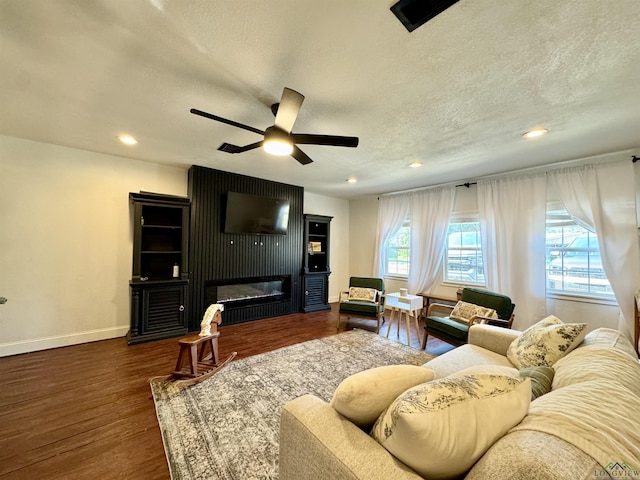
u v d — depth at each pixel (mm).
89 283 3365
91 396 2168
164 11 1283
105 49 1543
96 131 2699
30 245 3031
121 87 1921
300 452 979
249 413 1968
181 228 3693
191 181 3865
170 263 3863
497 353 2221
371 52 1538
